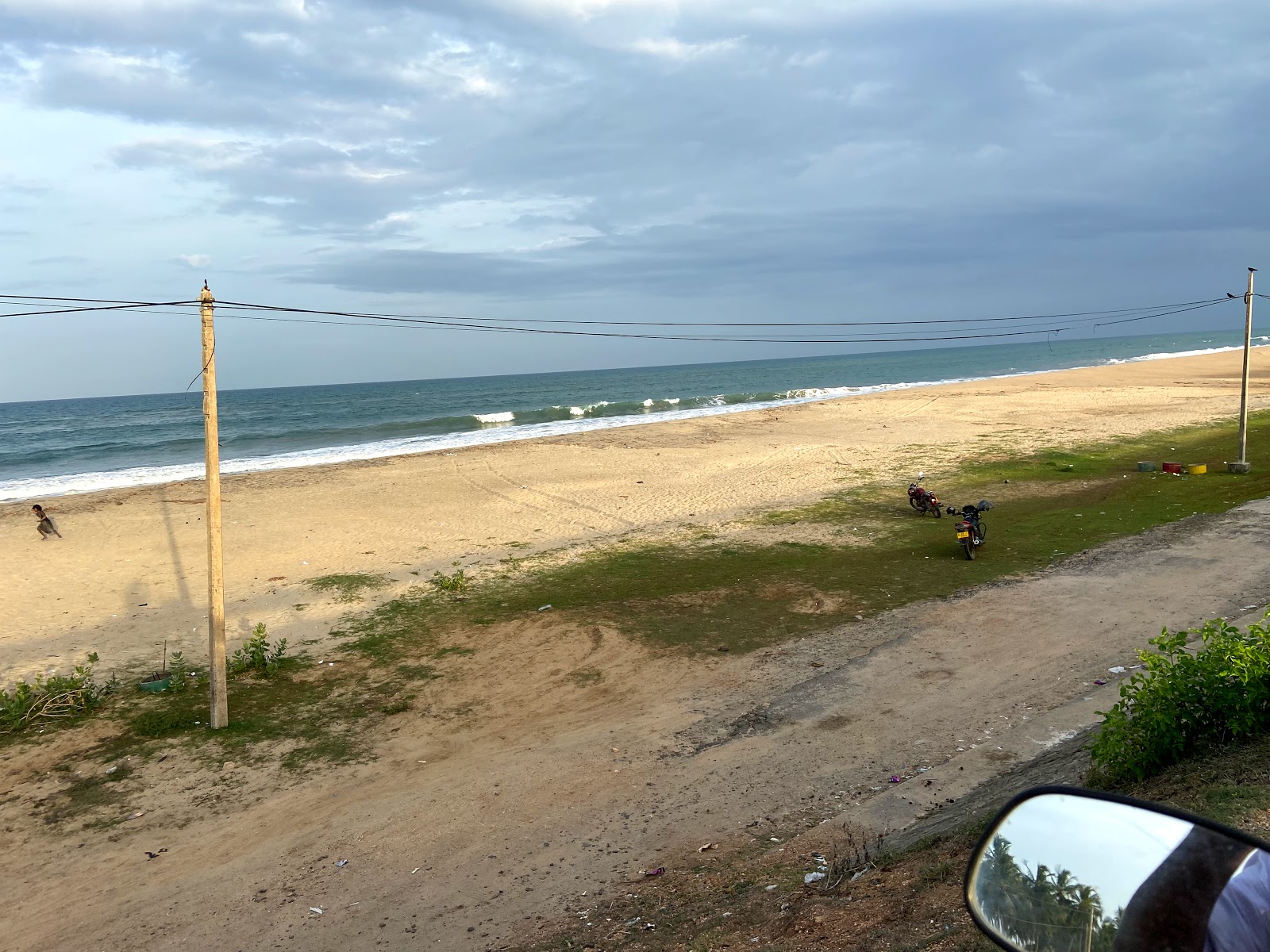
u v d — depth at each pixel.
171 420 74.00
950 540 18.98
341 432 53.78
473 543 20.83
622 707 11.06
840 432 38.41
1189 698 6.11
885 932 4.71
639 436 39.75
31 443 55.22
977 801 7.16
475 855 7.79
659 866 7.29
